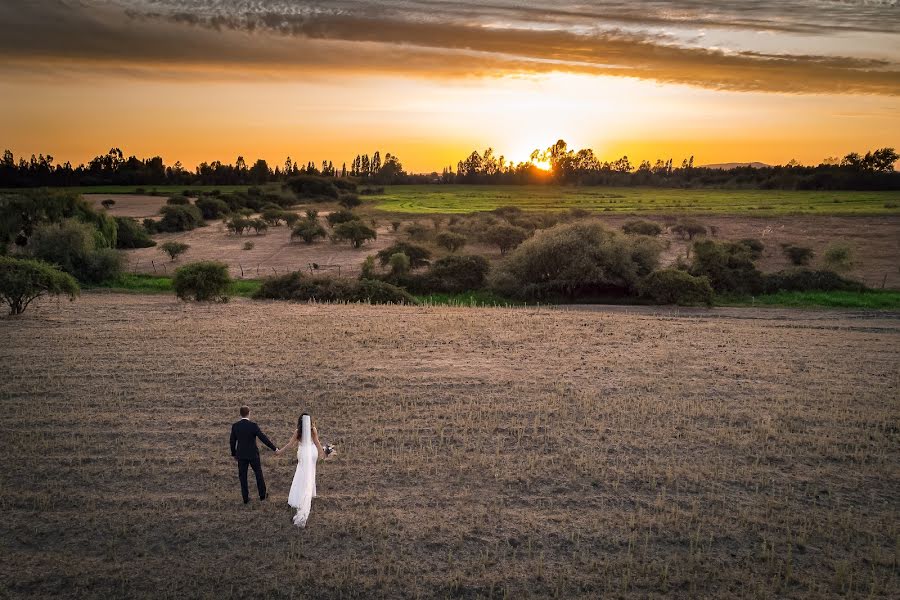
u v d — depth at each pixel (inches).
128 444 500.4
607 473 461.1
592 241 1631.4
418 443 511.2
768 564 349.4
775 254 2242.9
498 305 1520.7
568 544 368.2
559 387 662.5
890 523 394.3
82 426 539.8
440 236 2317.9
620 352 838.5
